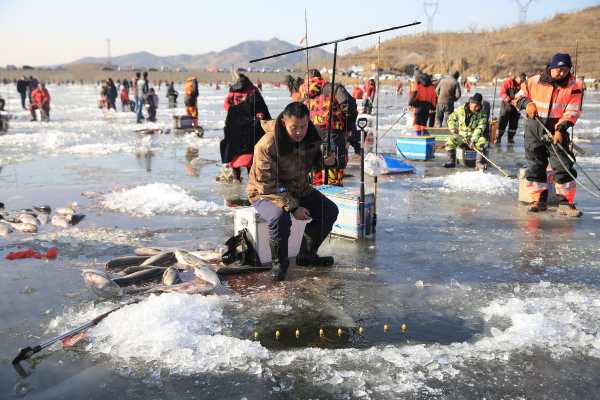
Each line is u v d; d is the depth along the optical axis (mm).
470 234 6246
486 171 10617
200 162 11766
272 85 97500
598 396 3010
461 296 4430
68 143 15539
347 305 4246
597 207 7637
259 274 4961
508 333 3686
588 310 4117
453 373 3223
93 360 3381
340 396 3010
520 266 5164
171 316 3844
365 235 6133
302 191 5020
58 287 4605
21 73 153250
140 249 5410
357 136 12617
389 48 114938
